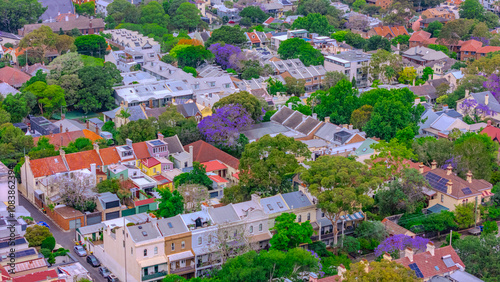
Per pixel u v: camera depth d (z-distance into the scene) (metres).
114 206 192.75
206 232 166.75
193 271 164.50
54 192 197.12
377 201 194.50
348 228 186.62
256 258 152.62
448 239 182.12
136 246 158.00
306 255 152.75
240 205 177.25
